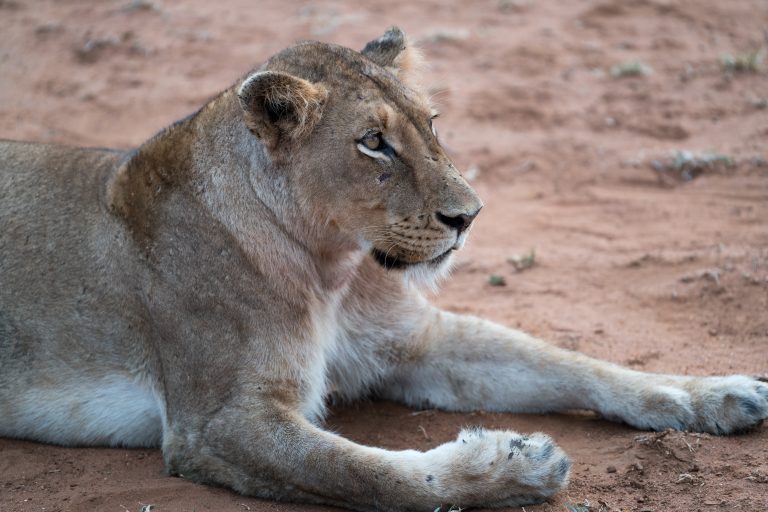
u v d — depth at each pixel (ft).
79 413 34.09
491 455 29.22
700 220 56.65
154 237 33.04
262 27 92.94
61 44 90.48
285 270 32.32
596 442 33.32
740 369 38.27
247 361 31.48
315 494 29.81
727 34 87.20
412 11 95.25
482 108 75.46
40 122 75.46
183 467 31.60
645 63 81.87
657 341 41.70
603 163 66.95
